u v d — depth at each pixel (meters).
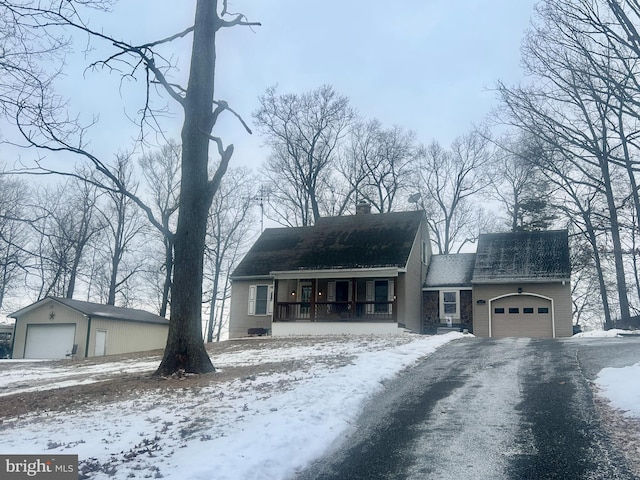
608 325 30.61
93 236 35.12
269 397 9.59
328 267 27.91
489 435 7.39
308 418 8.05
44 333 29.64
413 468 6.32
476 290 28.20
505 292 27.59
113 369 18.22
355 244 29.64
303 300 29.61
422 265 30.89
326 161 42.50
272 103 42.16
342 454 6.92
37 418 9.36
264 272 29.84
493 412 8.49
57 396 11.38
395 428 7.93
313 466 6.52
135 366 18.66
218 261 43.44
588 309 42.66
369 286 28.27
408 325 27.30
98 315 29.06
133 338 32.00
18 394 12.34
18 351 29.83
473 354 14.55
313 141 42.19
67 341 28.97
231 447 6.68
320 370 12.26
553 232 30.45
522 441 7.07
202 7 14.66
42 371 19.89
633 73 10.24
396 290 26.45
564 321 26.41
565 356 13.55
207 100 14.41
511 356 13.91
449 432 7.61
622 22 9.88
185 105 14.34
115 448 7.08
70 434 7.92
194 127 14.18
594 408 8.42
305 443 7.07
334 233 31.47
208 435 7.38
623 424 7.53
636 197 17.92
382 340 19.84
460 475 6.04
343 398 9.26
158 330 34.31
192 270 13.65
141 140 13.70
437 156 44.66
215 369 13.62
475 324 27.80
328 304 28.22
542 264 27.88
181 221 13.91
